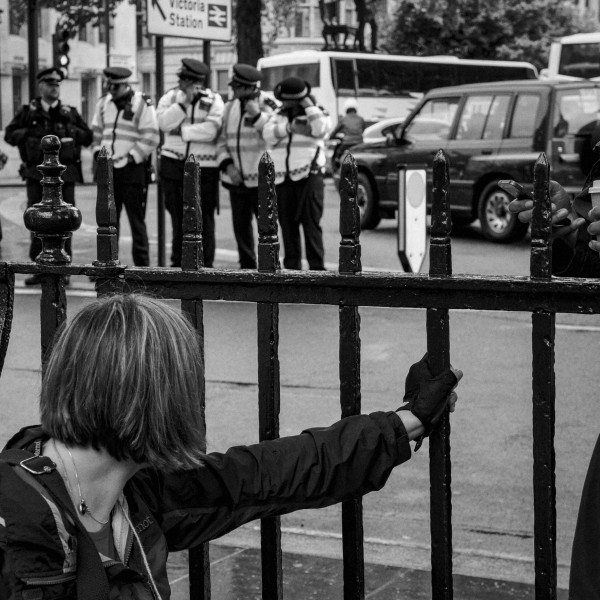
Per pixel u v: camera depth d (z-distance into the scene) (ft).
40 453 6.38
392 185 48.65
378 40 122.21
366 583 11.37
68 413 6.17
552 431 7.23
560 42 82.17
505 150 44.24
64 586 6.02
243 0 75.97
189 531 7.38
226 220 54.39
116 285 8.20
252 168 32.60
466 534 13.51
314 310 28.96
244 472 7.28
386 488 15.20
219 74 148.97
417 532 13.66
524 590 11.14
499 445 16.94
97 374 6.13
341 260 7.63
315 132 31.76
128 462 6.35
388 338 25.43
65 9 85.20
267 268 7.83
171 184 33.17
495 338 25.26
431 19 117.60
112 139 33.12
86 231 49.52
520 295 7.16
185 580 11.55
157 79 35.45
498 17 117.91
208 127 32.27
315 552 12.85
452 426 17.94
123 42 127.34
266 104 32.81
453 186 45.96
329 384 21.11
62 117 32.48
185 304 8.09
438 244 7.38
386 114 93.91
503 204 44.45
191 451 6.45
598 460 7.22
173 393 6.25
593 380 21.02
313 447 7.39
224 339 25.29
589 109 43.16
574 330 26.17
